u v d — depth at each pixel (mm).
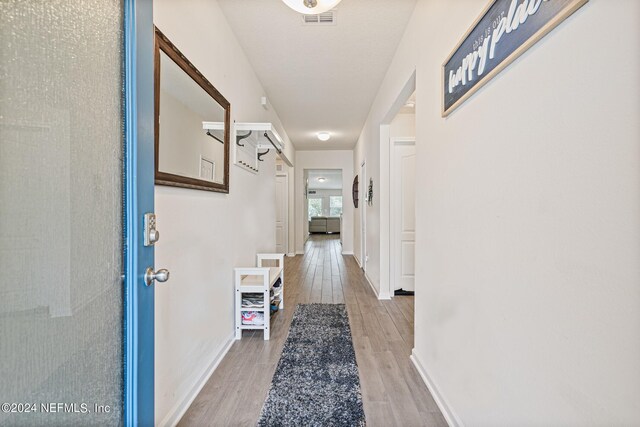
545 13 834
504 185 1054
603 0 675
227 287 2316
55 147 738
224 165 2189
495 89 1106
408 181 3887
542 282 871
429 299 1837
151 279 1029
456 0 1442
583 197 732
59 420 739
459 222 1411
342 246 7535
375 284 3982
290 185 7250
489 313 1159
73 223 783
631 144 615
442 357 1623
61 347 747
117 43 937
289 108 4254
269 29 2348
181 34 1577
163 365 1415
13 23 641
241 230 2693
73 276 782
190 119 1639
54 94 735
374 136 3990
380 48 2625
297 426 1491
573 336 766
